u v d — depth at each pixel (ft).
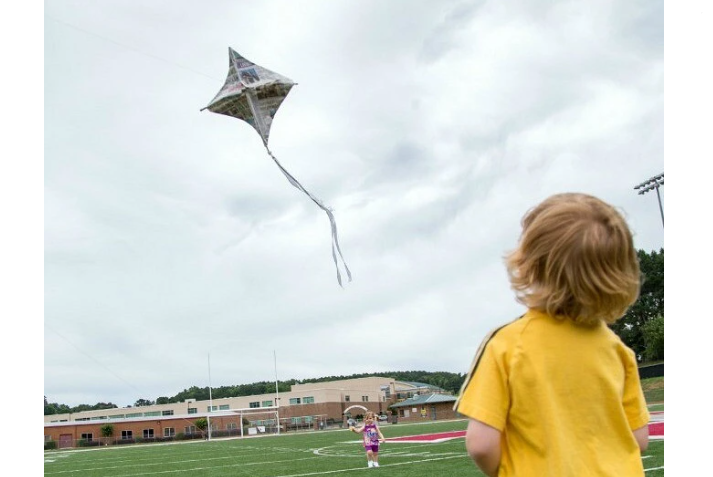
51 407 321.52
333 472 44.73
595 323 6.62
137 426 224.12
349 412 319.68
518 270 6.70
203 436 231.09
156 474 53.42
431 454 56.08
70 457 101.91
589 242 6.18
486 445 6.35
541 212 6.63
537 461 6.31
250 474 47.78
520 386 6.42
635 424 7.00
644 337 202.49
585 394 6.45
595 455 6.37
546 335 6.51
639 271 6.59
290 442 114.42
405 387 377.50
